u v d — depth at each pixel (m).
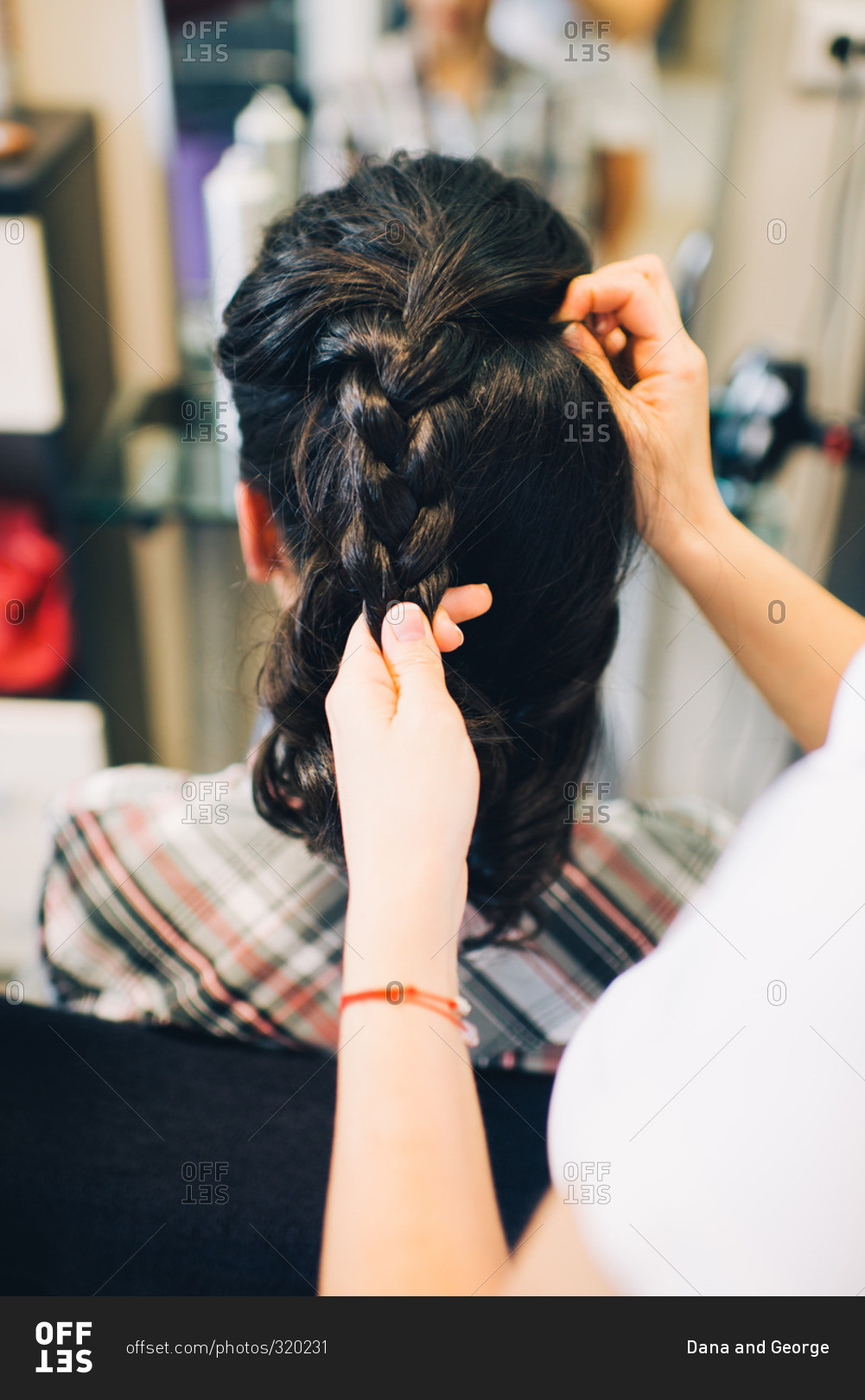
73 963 0.66
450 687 0.53
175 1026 0.59
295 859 0.60
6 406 1.12
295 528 0.56
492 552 0.52
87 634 1.29
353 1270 0.33
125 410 1.34
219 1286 0.49
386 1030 0.36
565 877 0.62
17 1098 0.53
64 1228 0.50
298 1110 0.54
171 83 1.19
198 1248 0.49
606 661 0.59
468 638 0.55
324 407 0.51
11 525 1.23
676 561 0.61
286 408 0.54
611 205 1.24
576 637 0.56
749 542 0.61
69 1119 0.52
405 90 1.19
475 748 0.52
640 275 0.56
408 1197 0.34
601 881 0.62
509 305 0.51
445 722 0.40
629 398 0.55
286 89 1.19
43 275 1.05
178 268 1.30
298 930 0.59
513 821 0.57
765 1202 0.31
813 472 1.40
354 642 0.46
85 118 1.19
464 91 1.19
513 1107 0.58
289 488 0.56
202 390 1.36
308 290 0.51
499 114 1.20
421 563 0.48
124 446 1.29
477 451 0.49
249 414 0.57
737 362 1.24
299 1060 0.57
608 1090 0.34
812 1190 0.30
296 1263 0.48
